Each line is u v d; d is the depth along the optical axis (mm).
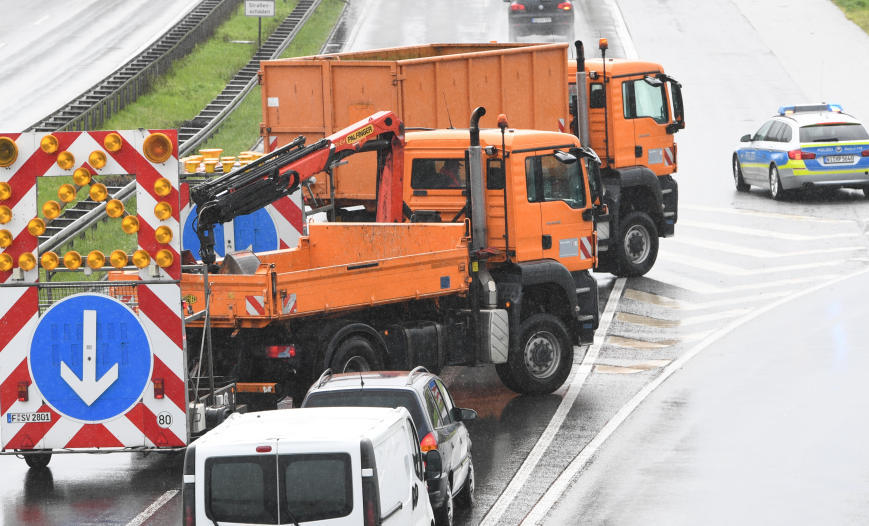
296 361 46875
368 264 48969
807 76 150500
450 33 171125
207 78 147875
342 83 69562
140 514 40000
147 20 177250
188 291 46219
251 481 28203
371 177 68375
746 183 106125
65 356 42062
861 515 38719
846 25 180250
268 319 45719
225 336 47062
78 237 77500
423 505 32469
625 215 78062
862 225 91625
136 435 42156
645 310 70562
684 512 39438
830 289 73500
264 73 70500
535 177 55500
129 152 41469
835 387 54125
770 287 74750
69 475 44844
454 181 59062
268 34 175125
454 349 53750
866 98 138500
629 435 48500
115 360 42031
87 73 143125
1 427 42312
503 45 81750
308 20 183750
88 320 41938
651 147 79062
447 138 58938
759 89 144125
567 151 56688
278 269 53438
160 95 136125
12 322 42094
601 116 77250
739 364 58812
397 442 30344
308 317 47812
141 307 41812
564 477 43469
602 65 77250
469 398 55625
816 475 42812
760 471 43438
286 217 62156
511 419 51500
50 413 42219
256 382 46781
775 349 61219
